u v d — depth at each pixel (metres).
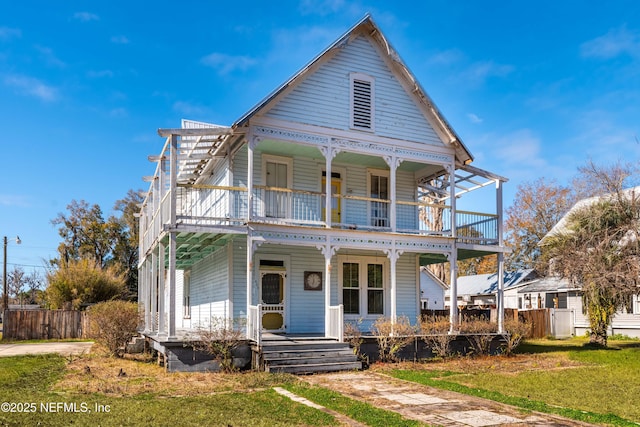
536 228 46.31
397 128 18.27
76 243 58.12
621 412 9.61
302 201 18.47
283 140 16.48
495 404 10.01
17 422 8.17
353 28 17.56
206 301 20.19
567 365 16.06
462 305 40.12
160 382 12.38
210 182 20.48
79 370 14.58
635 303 26.28
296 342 15.20
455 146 18.92
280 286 18.12
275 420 8.52
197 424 8.16
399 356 16.59
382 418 8.70
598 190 20.77
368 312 19.50
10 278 73.06
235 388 11.60
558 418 8.88
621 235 19.23
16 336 28.84
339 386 12.00
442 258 21.50
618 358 17.09
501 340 18.62
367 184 19.92
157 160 18.23
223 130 15.68
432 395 10.91
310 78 17.16
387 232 17.38
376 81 18.20
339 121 17.42
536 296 33.66
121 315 18.42
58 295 35.06
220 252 18.47
